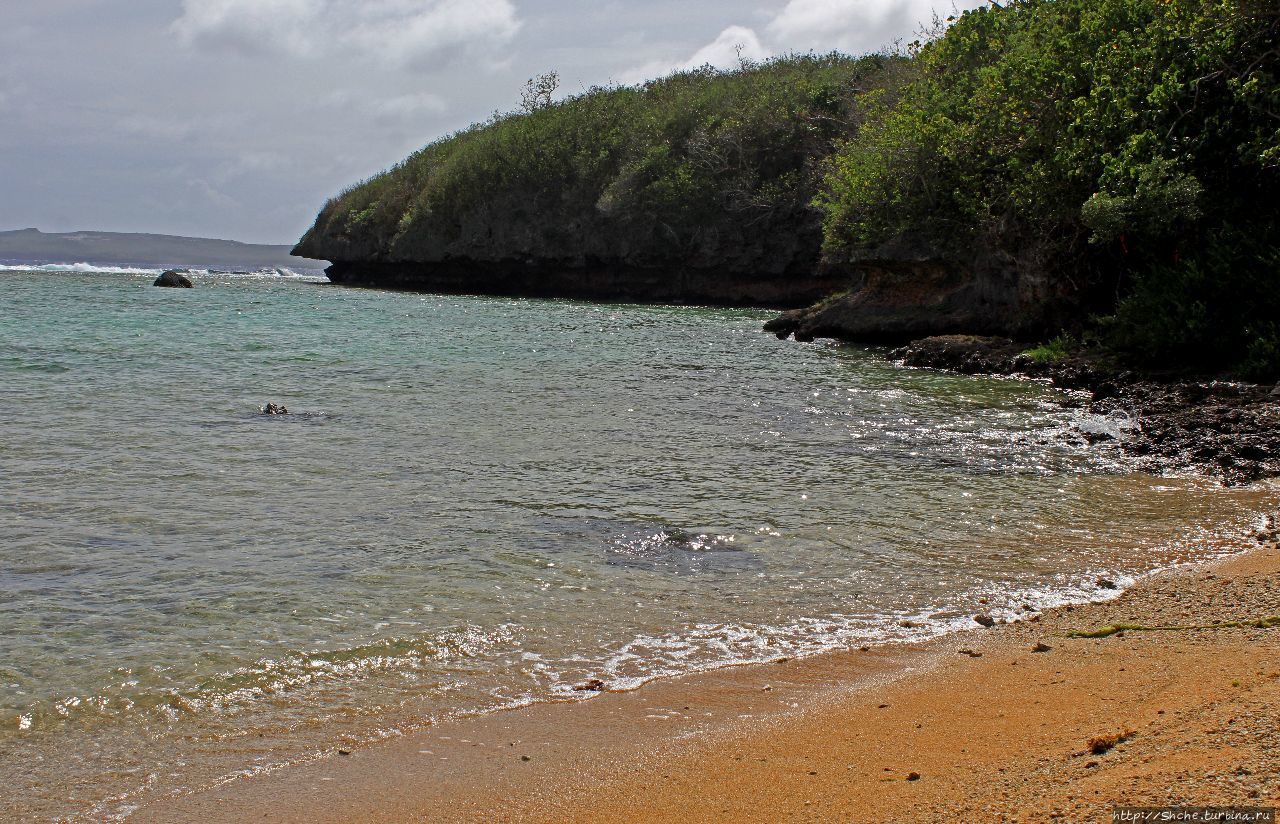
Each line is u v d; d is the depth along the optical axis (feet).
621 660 20.40
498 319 111.75
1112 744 14.28
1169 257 67.00
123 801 14.92
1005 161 82.64
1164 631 20.56
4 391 51.55
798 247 156.76
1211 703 15.16
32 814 14.52
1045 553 27.73
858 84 165.37
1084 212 64.59
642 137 183.73
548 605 23.39
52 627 21.45
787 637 21.67
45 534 27.96
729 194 165.78
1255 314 57.62
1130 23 75.72
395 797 15.01
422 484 34.78
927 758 15.23
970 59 96.99
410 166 240.73
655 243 170.40
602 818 14.16
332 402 51.55
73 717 17.57
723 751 16.25
